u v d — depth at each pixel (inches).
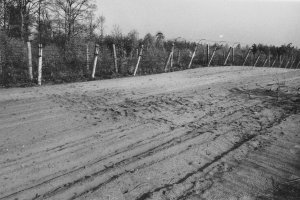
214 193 152.8
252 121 277.7
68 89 403.9
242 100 367.9
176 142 221.5
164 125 260.2
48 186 155.1
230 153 203.2
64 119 265.7
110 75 558.9
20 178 161.9
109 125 254.7
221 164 185.9
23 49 552.4
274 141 226.7
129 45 856.9
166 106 326.0
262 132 247.1
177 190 154.8
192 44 1143.0
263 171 177.6
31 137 219.9
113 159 189.3
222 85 481.7
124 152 200.7
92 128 245.6
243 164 186.4
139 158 191.5
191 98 371.9
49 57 559.8
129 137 228.7
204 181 164.6
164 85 469.1
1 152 192.1
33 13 1239.5
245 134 242.1
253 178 169.0
